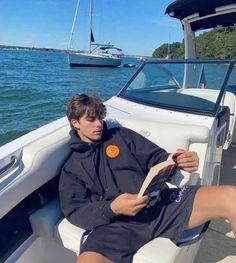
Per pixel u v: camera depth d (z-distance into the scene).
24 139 2.03
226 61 3.00
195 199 1.88
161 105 2.87
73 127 1.98
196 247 1.97
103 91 19.00
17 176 1.78
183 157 2.02
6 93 16.80
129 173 1.98
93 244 1.69
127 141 2.07
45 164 1.93
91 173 1.92
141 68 3.28
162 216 1.84
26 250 1.89
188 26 4.34
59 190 1.93
